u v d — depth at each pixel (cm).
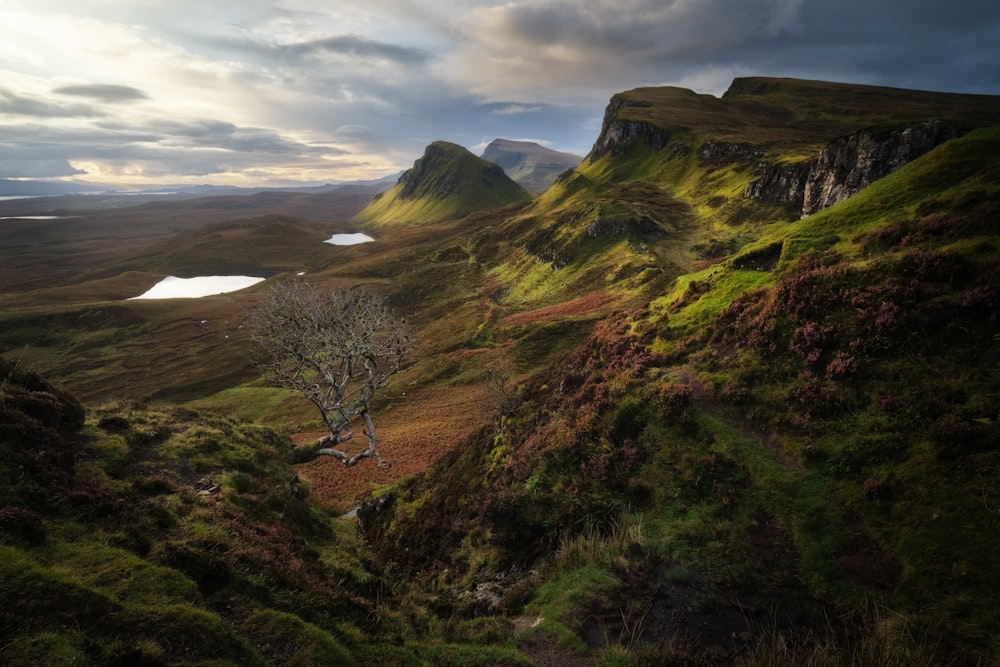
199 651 920
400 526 3650
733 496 1806
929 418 1634
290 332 2233
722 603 1457
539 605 1653
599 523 1995
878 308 2070
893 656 1141
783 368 2177
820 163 10325
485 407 5475
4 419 1436
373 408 9138
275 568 1348
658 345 2892
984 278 1869
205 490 1809
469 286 18000
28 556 993
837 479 1686
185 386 12794
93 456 1730
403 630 1412
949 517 1388
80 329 17712
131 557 1117
